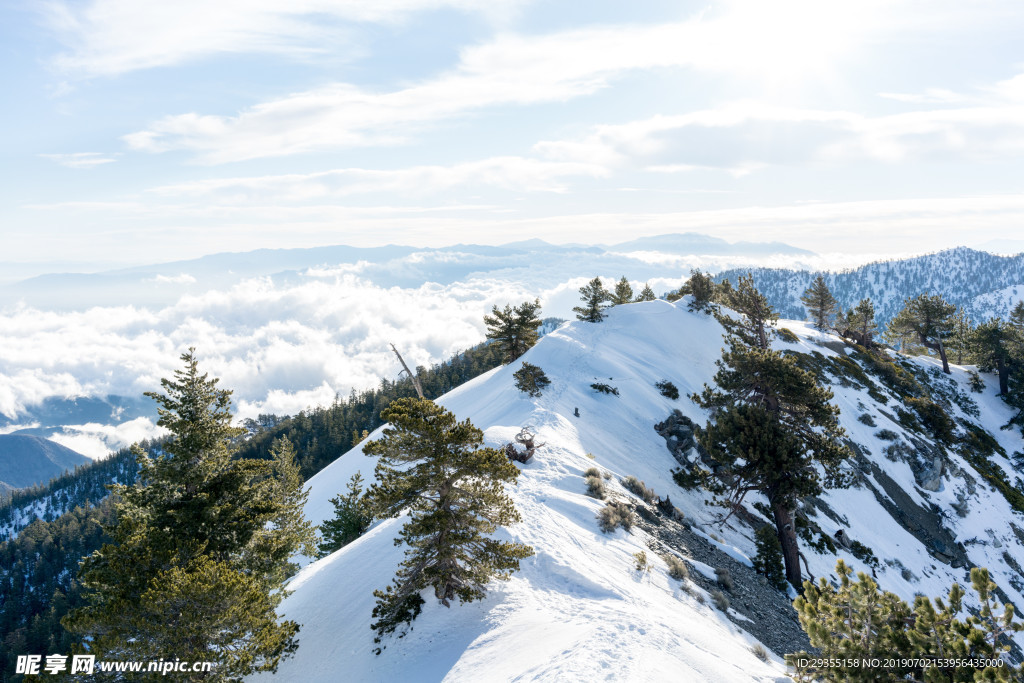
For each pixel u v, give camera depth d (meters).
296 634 21.75
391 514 20.25
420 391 70.31
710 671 15.45
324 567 26.23
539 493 29.95
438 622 19.83
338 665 19.62
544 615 19.23
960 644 11.48
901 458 60.84
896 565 46.56
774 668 18.56
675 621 19.42
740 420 34.56
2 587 150.12
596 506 29.70
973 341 96.62
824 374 72.81
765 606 27.91
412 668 18.30
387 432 20.23
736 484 35.38
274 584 22.92
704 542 32.88
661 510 35.00
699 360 73.12
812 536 42.47
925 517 55.28
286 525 36.09
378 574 23.44
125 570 18.02
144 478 21.23
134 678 15.99
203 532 20.31
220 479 22.06
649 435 50.06
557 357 65.31
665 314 83.94
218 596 16.45
